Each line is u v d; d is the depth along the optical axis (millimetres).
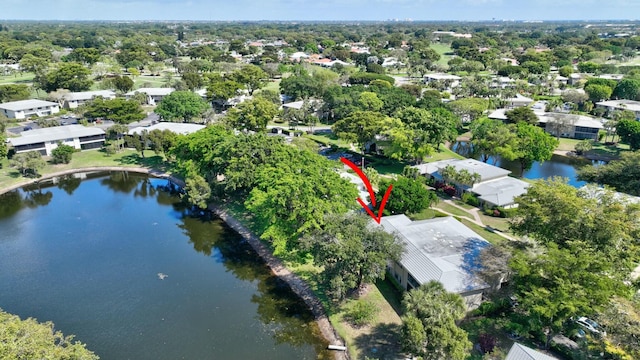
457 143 115812
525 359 32406
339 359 40344
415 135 86250
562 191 46375
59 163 95062
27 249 61000
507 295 45688
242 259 58562
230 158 69875
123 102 116500
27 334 30703
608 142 109875
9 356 27906
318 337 43500
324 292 49844
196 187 71625
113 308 48062
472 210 70562
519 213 48469
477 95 154000
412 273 46281
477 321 42750
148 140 103188
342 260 44625
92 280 53438
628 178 69188
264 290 51656
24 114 125812
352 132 92562
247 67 165500
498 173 77562
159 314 47125
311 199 52969
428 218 65188
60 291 51062
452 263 46438
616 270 41062
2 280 53219
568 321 39438
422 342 34688
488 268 44625
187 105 121312
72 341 42750
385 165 92250
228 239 64188
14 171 89812
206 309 48125
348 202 56781
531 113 112438
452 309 36781
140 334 43969
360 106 119438
